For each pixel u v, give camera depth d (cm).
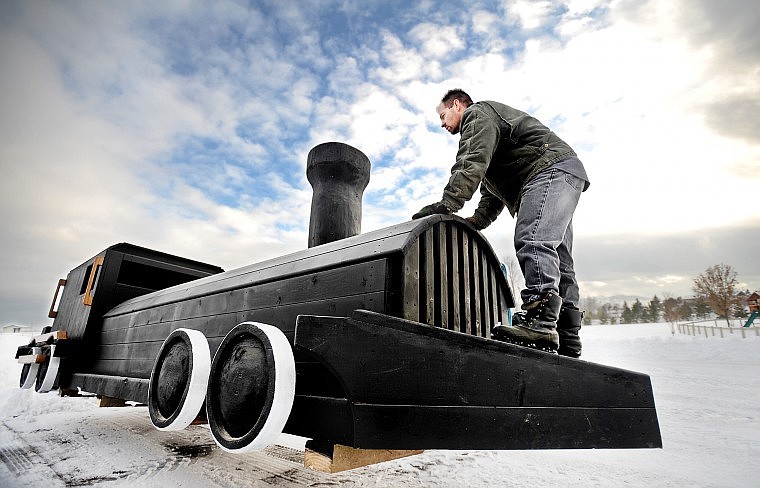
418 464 319
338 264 201
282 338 179
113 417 514
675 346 1864
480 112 224
